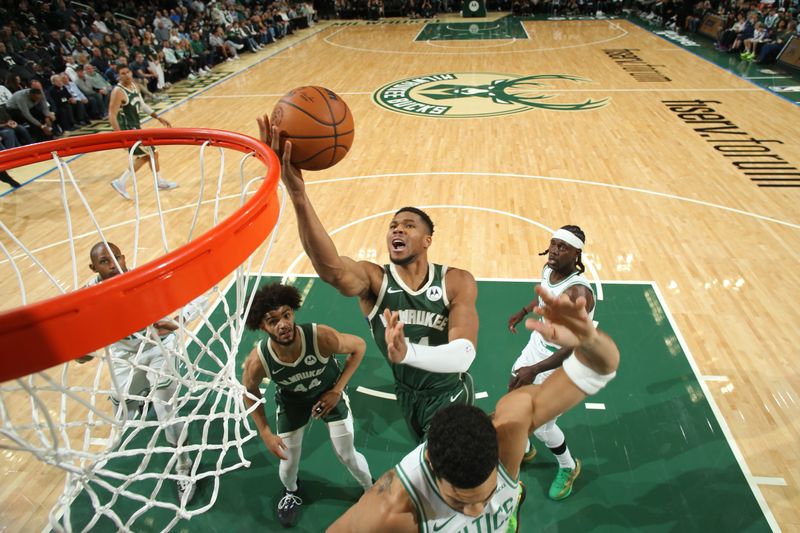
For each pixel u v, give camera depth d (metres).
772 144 7.71
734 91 10.41
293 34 19.22
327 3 22.38
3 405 1.68
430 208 6.29
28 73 9.82
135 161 6.40
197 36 13.84
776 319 4.27
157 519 2.94
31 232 5.97
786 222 5.68
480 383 3.78
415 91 11.30
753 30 13.08
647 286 4.73
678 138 8.13
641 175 6.93
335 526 1.36
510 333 4.21
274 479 3.18
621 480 3.07
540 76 12.12
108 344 1.12
